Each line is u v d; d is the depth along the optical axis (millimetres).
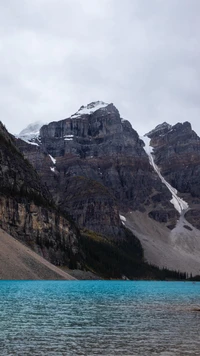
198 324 54250
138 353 37406
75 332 46844
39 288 114500
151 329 49812
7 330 46656
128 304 81188
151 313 65750
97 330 48469
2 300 77625
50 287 122312
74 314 61469
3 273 132500
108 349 38750
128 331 48188
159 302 88438
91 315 61031
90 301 85000
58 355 36281
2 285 119312
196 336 45594
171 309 72625
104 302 84125
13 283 128625
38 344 40188
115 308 72188
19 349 38031
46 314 59969
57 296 91812
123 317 59906
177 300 96000
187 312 68188
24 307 67438
